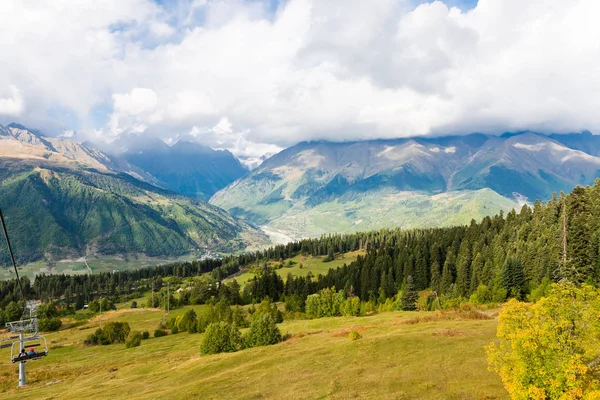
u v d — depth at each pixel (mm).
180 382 47156
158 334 112125
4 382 68875
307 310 113250
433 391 30531
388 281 152375
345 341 52719
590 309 22266
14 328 61469
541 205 145125
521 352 23484
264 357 51406
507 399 27000
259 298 171750
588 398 20484
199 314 149250
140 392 45938
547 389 22672
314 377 39000
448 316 61781
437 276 147000
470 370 34156
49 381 66375
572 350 22328
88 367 75062
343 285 164250
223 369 49625
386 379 35031
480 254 129625
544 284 85438
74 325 147625
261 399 35188
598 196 123312
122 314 164250
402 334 49688
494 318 57844
